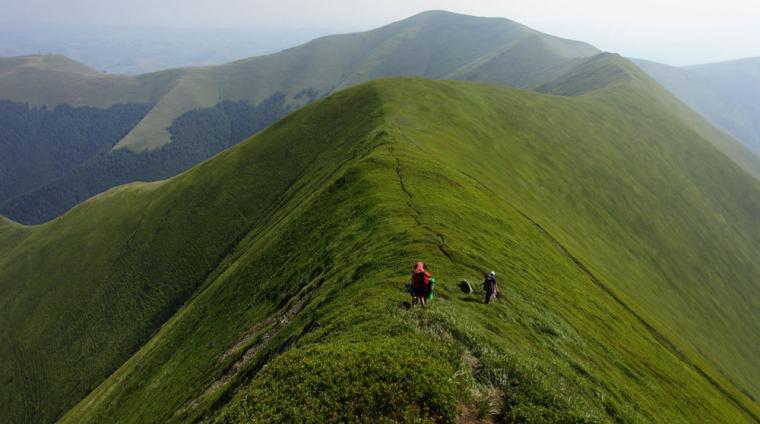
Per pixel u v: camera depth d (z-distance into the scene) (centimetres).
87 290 12456
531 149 10931
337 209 4994
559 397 1451
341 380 1279
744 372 7794
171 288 11294
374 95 11500
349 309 2177
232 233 11231
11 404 10562
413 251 3045
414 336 1584
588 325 3481
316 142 11488
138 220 13575
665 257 10469
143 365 6391
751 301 11219
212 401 2988
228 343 4441
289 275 4616
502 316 2358
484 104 12288
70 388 10375
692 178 15300
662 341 5156
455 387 1306
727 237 13275
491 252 3634
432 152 6944
